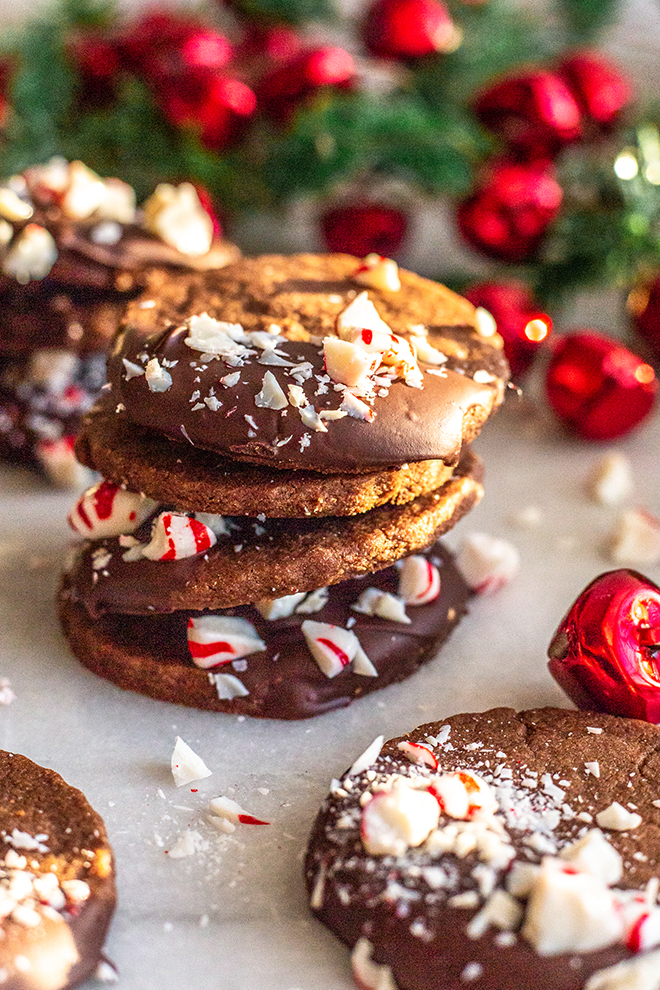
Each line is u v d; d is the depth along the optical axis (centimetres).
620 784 28
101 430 30
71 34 41
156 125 40
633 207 38
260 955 27
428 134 39
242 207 41
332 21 44
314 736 30
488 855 27
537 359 40
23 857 27
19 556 34
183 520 30
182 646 31
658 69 50
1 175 39
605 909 26
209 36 40
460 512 30
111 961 27
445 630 32
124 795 29
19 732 30
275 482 29
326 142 39
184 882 28
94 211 36
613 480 37
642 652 30
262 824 29
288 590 30
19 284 35
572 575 34
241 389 29
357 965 26
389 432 29
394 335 30
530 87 39
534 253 40
